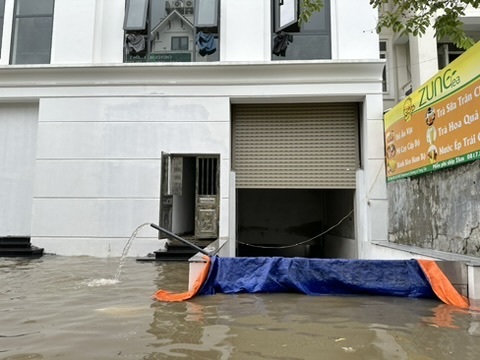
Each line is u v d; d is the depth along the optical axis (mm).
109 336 2805
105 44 8281
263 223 11523
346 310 3582
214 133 7812
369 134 7539
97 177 7746
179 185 7914
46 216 7688
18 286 4668
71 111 7910
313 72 7703
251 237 11469
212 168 7887
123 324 3098
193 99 7879
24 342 2680
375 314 3453
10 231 7973
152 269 6086
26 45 8430
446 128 5059
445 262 4062
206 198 7777
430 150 5504
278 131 8172
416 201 6066
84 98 7930
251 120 8250
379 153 7469
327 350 2553
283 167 8086
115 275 5504
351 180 7949
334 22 8008
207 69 7781
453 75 4863
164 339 2750
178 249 7438
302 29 8133
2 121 8219
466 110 4594
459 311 3555
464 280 3932
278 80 7773
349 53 7824
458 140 4770
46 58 8375
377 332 2936
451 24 4367
